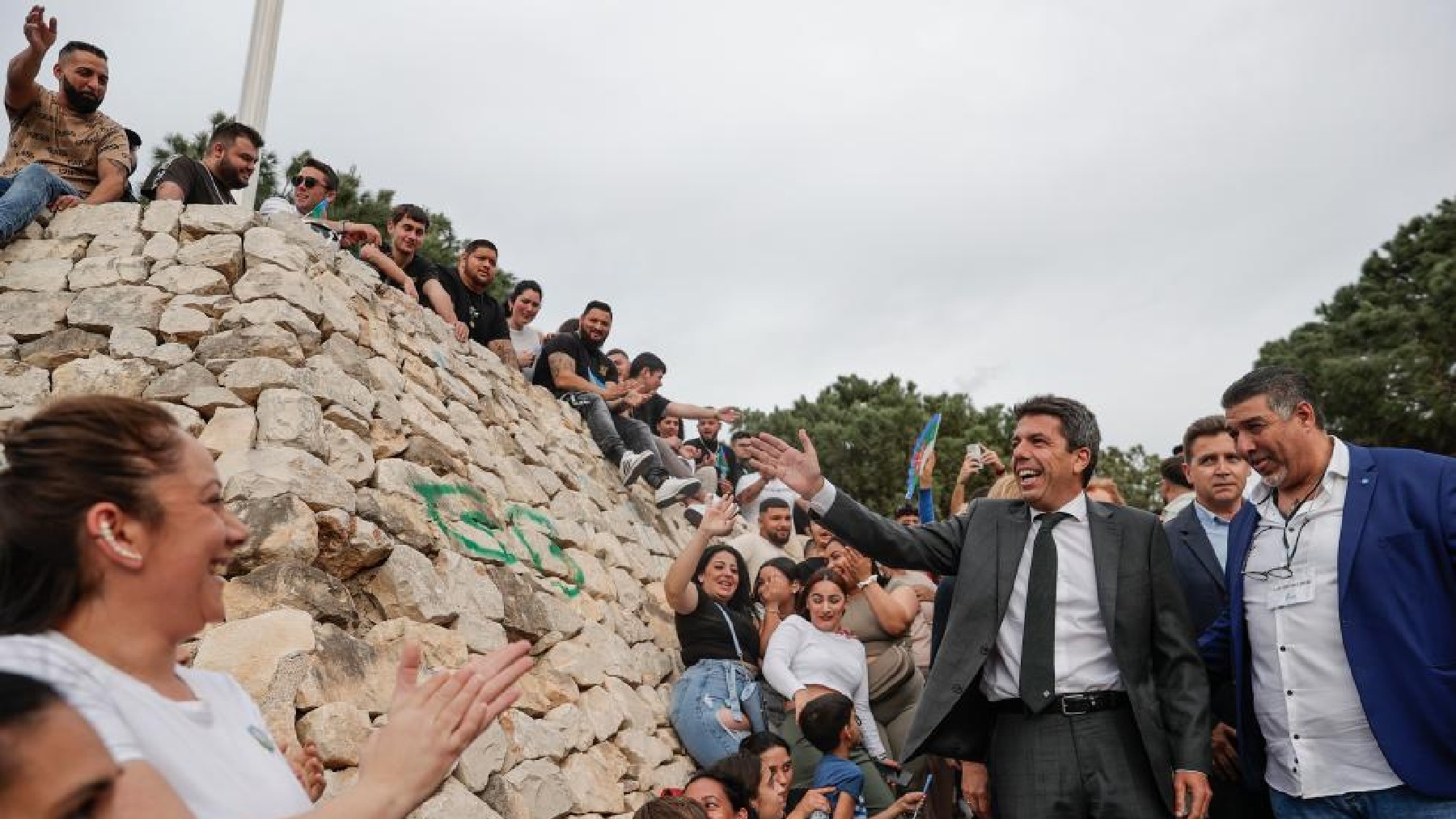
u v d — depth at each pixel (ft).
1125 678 11.61
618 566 21.81
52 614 4.69
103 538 4.75
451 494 17.11
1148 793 11.43
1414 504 10.48
